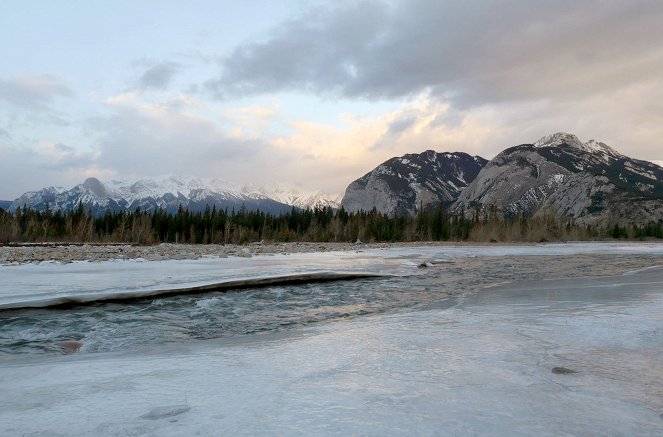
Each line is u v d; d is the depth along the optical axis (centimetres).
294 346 575
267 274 1404
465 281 1482
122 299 1017
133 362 513
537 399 344
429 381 396
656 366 434
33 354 623
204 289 1165
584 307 789
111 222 5797
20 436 283
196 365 485
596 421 300
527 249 4156
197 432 284
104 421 308
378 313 916
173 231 5619
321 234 6375
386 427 289
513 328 629
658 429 287
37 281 1188
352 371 437
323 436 276
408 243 5522
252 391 376
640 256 3100
